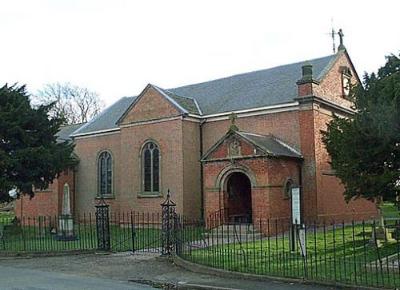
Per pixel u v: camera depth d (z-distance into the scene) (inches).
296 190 690.8
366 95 612.1
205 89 1409.9
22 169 1013.8
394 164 607.2
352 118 694.5
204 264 582.2
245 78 1363.2
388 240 737.0
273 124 1142.3
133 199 1314.0
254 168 1011.3
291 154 1059.9
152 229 1200.2
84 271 609.9
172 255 680.4
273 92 1195.3
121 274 581.9
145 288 488.7
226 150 1058.7
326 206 1091.9
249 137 1036.5
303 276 488.7
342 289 439.8
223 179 1058.7
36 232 1155.3
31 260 723.4
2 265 676.1
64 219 1031.6
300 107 1101.1
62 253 780.6
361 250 666.2
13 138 1022.4
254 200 1005.2
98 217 850.1
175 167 1228.5
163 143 1258.6
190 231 1010.7
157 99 1280.8
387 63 605.9
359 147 614.5
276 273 511.5
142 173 1304.1
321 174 1084.5
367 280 459.2
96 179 1481.3
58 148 1091.3
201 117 1261.1
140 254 765.9
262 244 787.4
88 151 1514.5
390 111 538.3
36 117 1066.7
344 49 1266.0
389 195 621.3
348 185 643.5
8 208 2186.3
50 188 1494.8
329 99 1149.7
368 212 1267.2
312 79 1090.7
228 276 526.6
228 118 1214.9
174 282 514.0
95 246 871.1
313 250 685.9
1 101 1037.2
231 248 740.7
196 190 1242.0
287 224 1013.2
